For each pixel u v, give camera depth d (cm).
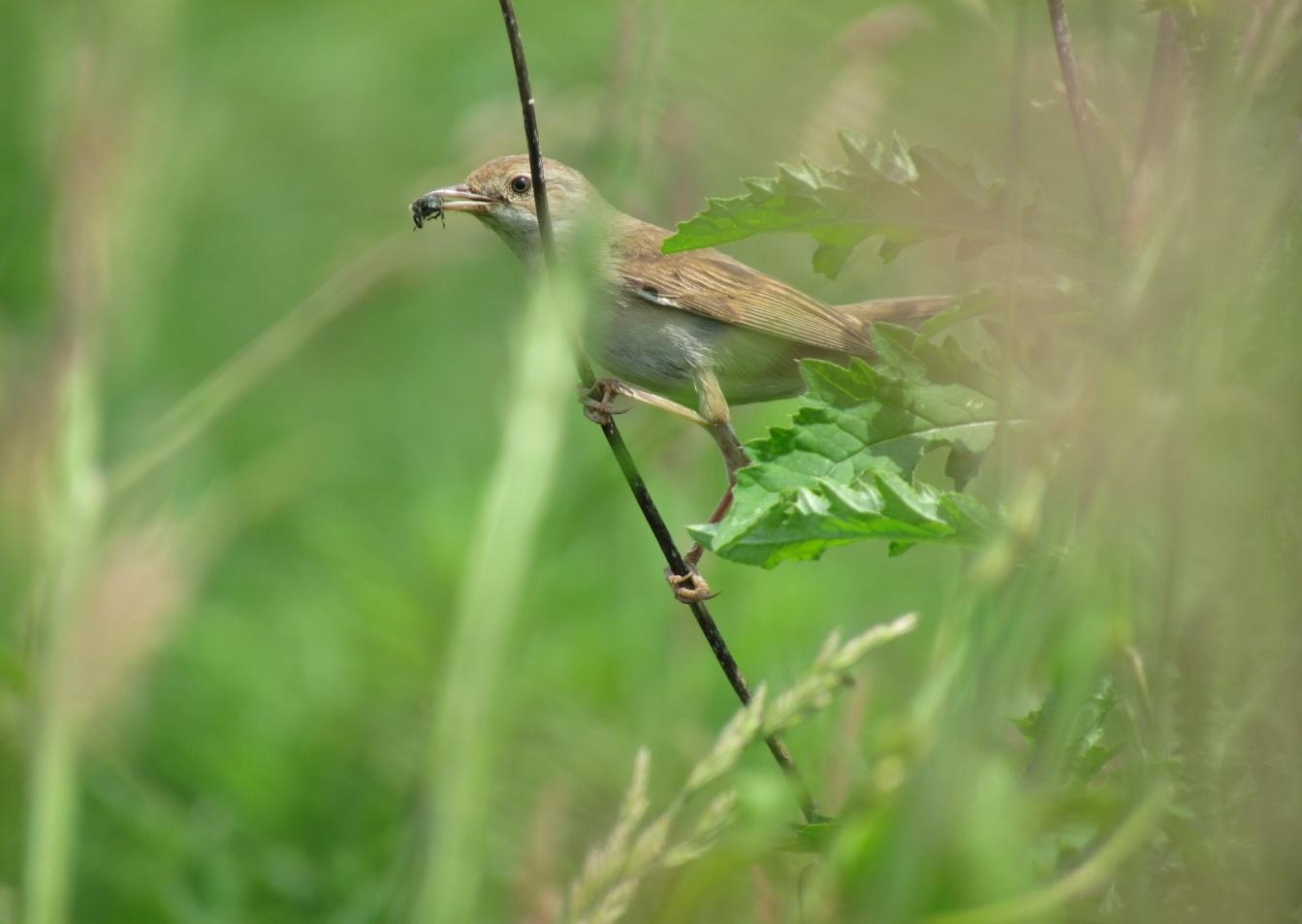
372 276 975
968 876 286
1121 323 331
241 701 1003
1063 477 324
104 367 909
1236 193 336
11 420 820
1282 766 346
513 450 784
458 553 985
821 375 454
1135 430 319
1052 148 457
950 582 534
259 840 941
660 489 1017
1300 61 335
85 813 925
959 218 449
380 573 1009
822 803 533
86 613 759
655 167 714
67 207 855
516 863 746
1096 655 318
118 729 907
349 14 1727
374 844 895
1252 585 338
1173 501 323
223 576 1159
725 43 659
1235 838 351
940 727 299
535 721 837
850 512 416
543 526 802
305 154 1645
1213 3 354
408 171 1612
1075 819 342
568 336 564
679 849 379
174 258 1355
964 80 541
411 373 1500
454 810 702
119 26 860
